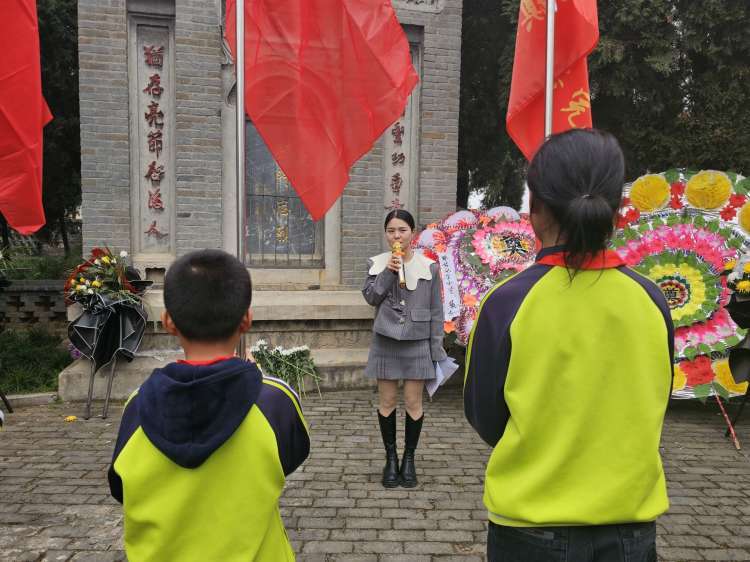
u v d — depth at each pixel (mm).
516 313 1318
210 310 1369
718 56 7379
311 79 3447
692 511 3350
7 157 3674
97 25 5688
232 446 1302
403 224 3545
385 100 3555
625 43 7363
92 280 5086
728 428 4797
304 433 1454
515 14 7980
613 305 1282
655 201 5156
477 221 5730
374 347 3641
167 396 1276
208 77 5949
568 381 1266
